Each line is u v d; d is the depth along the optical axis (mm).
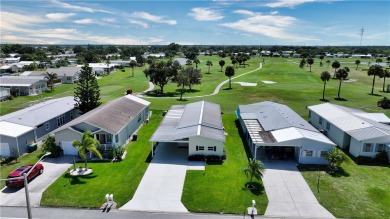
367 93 77250
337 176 30328
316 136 34562
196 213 23516
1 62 157750
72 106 50156
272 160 34281
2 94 69125
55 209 23828
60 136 35062
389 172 31562
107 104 47062
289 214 23453
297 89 80688
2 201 24859
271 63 162500
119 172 30672
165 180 28969
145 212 23594
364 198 26047
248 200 25359
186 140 34188
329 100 68688
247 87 84875
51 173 30344
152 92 81062
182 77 77438
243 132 44906
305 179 29500
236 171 31234
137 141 40656
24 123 38281
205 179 29266
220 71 129000
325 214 23516
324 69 134375
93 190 26844
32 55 185250
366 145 34656
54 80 94188
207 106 49656
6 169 31484
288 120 39594
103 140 35656
